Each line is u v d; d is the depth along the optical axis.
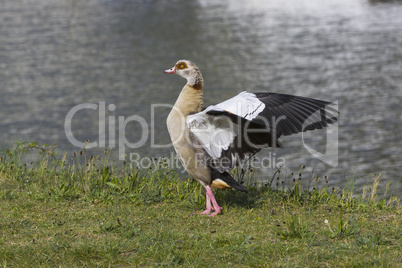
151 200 8.24
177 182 9.23
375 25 56.22
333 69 39.09
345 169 19.47
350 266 5.76
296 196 8.55
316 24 58.56
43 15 67.62
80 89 35.00
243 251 6.14
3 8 72.38
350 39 50.03
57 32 56.56
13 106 31.14
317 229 7.04
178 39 53.16
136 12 70.56
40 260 5.89
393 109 28.50
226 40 51.97
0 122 28.03
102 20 64.50
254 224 7.20
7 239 6.50
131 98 32.69
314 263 5.85
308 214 7.71
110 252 6.09
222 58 44.28
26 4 76.44
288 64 41.25
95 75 38.91
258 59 43.44
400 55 42.81
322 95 31.95
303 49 46.75
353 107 29.22
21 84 36.38
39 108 30.67
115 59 44.38
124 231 6.75
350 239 6.64
